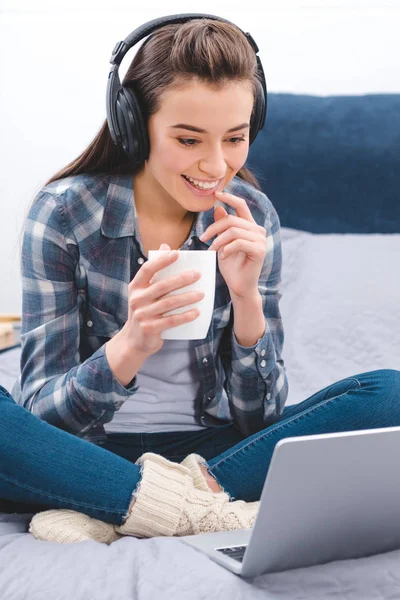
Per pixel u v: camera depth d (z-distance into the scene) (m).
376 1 2.96
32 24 3.07
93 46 3.07
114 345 1.40
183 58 1.33
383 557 1.17
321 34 2.97
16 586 1.07
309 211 2.78
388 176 2.77
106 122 1.57
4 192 3.14
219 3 3.01
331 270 2.59
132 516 1.29
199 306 1.28
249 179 1.78
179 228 1.60
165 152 1.38
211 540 1.22
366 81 2.97
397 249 2.63
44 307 1.55
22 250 1.58
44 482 1.29
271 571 1.09
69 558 1.14
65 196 1.57
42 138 3.12
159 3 3.03
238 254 1.46
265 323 1.54
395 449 1.09
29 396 1.51
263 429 1.53
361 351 2.41
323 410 1.44
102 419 1.47
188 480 1.33
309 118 2.78
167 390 1.58
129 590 1.04
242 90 1.34
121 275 1.58
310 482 1.04
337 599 1.03
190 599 1.02
